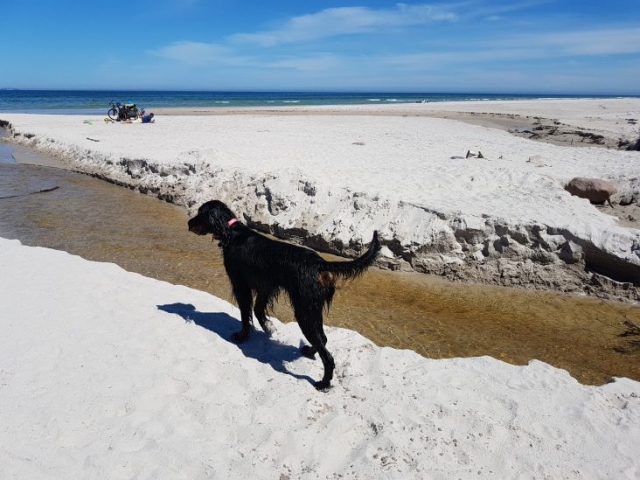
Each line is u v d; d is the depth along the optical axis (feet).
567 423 13.69
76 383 14.47
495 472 12.01
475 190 35.70
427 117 116.06
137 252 31.65
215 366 15.93
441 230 29.50
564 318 23.84
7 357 15.67
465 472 11.94
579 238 26.86
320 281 14.65
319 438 12.85
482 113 134.82
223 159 47.88
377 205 32.99
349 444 12.84
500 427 13.39
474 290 27.17
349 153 53.78
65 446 12.01
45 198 45.62
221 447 12.33
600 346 21.20
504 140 67.31
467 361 16.93
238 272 16.75
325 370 14.97
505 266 28.04
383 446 12.52
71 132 79.87
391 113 133.39
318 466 11.98
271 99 336.08
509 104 206.90
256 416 13.51
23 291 20.83
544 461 12.33
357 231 32.04
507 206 31.32
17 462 11.34
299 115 121.80
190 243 33.94
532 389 15.25
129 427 12.75
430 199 33.45
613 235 26.40
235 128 84.12
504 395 14.83
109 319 18.71
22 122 98.43
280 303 24.02
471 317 23.81
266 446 12.41
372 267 30.04
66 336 17.15
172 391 14.51
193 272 28.35
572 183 36.52
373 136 71.00
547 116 126.00
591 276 26.63
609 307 25.02
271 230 36.73
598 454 12.62
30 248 26.84
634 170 42.70
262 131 78.33
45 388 14.19
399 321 23.13
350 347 17.38
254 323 19.57
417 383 15.35
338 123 94.84
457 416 13.76
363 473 11.75
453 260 28.86
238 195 40.68
